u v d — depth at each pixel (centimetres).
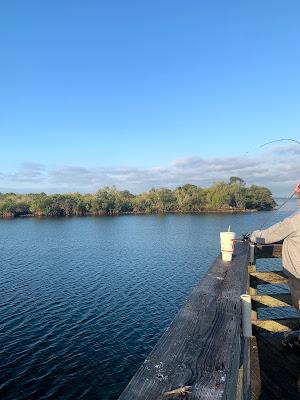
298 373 358
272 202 14975
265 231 362
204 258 4731
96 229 9100
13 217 14475
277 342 423
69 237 7431
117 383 1677
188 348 169
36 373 1773
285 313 2034
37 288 3306
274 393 328
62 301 2888
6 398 1548
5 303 2850
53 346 2062
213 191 15100
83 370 1792
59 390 1614
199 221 10531
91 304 2805
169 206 15338
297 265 333
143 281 3519
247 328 258
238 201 14488
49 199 15288
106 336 2189
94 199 15738
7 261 4753
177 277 3669
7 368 1822
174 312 2595
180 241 6469
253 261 452
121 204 15712
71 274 3888
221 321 206
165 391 130
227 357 159
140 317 2502
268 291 2286
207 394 128
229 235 388
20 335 2219
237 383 204
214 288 279
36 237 7519
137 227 9388
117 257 4931
